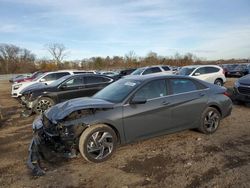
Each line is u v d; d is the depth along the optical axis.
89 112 4.98
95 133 4.91
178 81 6.11
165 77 5.96
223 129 6.84
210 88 6.59
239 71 30.44
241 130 6.72
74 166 4.82
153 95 5.66
